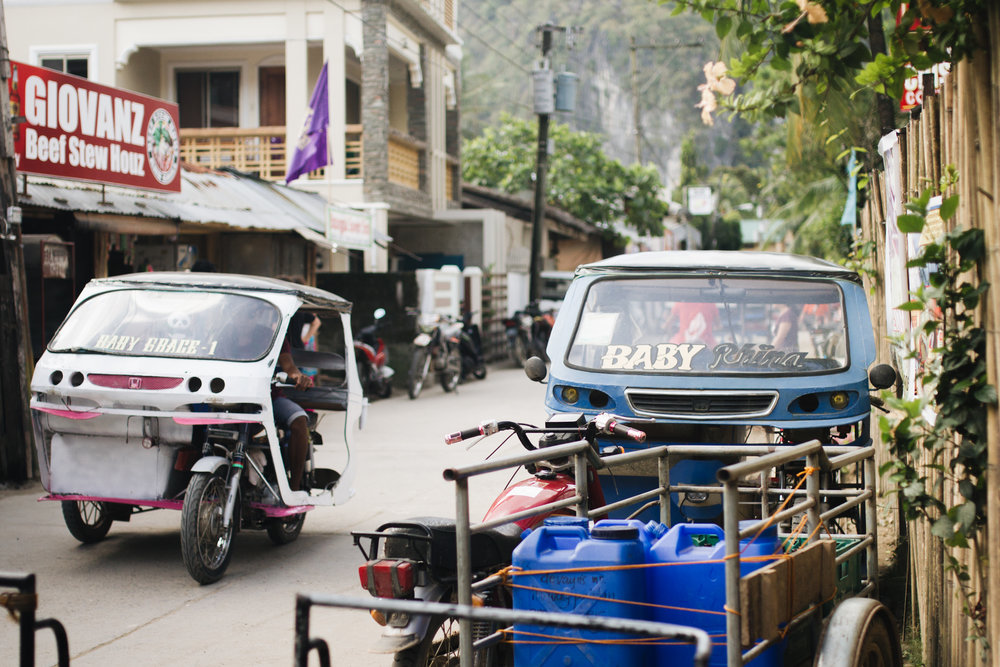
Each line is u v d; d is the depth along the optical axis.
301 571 6.78
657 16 99.81
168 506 6.72
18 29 20.42
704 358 5.74
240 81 21.59
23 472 9.35
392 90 23.16
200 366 6.48
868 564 4.34
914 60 4.18
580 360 5.89
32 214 11.29
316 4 19.84
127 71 20.64
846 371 5.63
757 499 5.40
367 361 16.08
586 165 34.41
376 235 19.44
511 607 3.99
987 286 3.48
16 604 3.04
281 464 6.69
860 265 8.36
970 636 3.71
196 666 5.01
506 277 25.39
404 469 10.17
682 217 56.75
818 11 4.22
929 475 4.65
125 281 7.12
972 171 3.65
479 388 18.45
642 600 3.39
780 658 3.40
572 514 4.48
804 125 10.86
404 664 3.73
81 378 6.54
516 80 85.50
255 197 16.00
